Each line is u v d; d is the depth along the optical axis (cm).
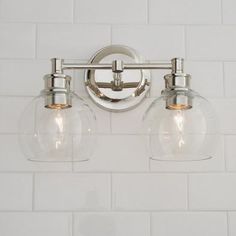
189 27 123
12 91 119
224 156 119
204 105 92
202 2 125
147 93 119
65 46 121
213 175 118
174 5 124
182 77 94
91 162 117
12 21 121
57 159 92
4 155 116
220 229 116
